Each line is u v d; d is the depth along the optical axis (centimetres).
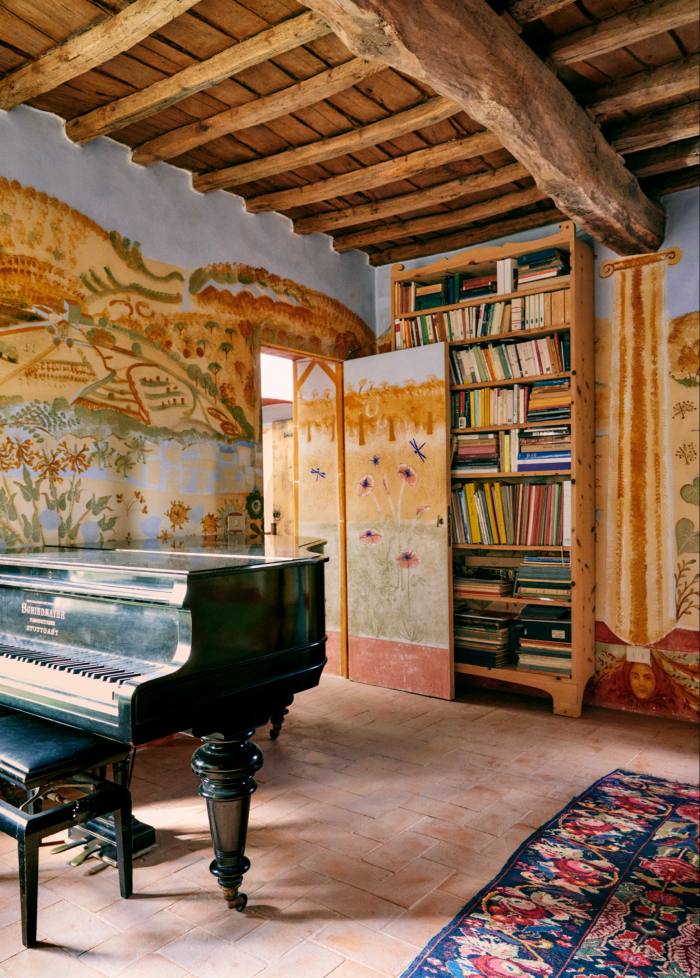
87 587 238
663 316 450
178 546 352
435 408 488
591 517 468
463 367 491
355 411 529
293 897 247
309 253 524
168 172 424
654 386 454
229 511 456
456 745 398
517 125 285
